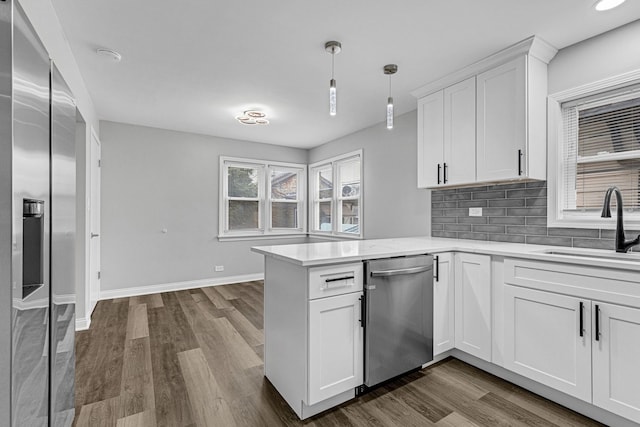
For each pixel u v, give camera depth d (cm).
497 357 209
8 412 87
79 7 185
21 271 92
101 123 404
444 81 274
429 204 342
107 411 177
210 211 482
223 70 266
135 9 187
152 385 205
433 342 224
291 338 185
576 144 231
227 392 198
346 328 184
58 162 128
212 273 484
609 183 216
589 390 168
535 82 227
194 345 267
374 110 366
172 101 338
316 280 172
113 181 412
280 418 174
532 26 203
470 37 216
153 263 439
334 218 503
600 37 212
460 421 170
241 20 198
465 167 259
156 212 440
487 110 244
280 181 552
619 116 211
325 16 193
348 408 183
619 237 195
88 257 312
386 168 403
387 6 184
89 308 321
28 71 98
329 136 486
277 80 285
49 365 120
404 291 205
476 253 221
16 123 90
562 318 178
